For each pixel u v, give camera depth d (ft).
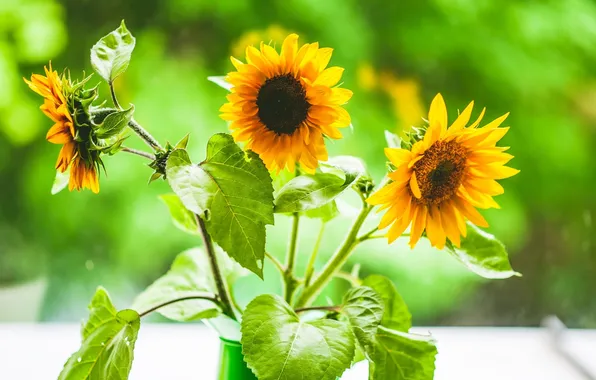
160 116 9.04
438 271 8.64
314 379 3.91
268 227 8.29
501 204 9.25
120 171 8.66
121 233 8.76
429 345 4.27
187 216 4.68
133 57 9.25
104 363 4.09
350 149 9.00
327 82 4.03
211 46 9.34
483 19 9.58
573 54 9.63
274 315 4.03
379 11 9.45
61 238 8.90
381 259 8.53
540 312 9.20
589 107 9.63
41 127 9.63
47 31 9.61
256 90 4.05
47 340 5.80
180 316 4.38
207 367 5.57
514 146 9.50
